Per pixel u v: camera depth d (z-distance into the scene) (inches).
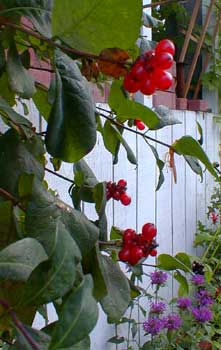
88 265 8.2
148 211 28.1
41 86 11.4
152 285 26.6
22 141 9.5
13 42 8.0
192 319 27.2
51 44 7.5
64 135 7.3
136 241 9.2
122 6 7.0
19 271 6.1
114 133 12.6
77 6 7.0
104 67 8.1
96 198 9.1
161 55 7.6
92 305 5.7
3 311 6.0
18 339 5.7
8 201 8.0
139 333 26.7
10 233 8.1
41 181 8.9
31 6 7.8
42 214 7.1
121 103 11.1
